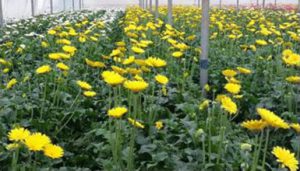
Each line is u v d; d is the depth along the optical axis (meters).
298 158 2.51
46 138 1.86
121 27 9.15
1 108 2.96
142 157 2.44
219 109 2.92
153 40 6.37
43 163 2.37
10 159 2.32
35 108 3.15
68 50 3.51
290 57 3.31
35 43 5.98
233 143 2.67
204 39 4.36
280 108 3.45
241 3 27.47
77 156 2.62
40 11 18.78
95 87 3.86
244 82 4.19
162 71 4.50
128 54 5.03
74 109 3.23
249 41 7.16
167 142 2.66
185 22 9.81
